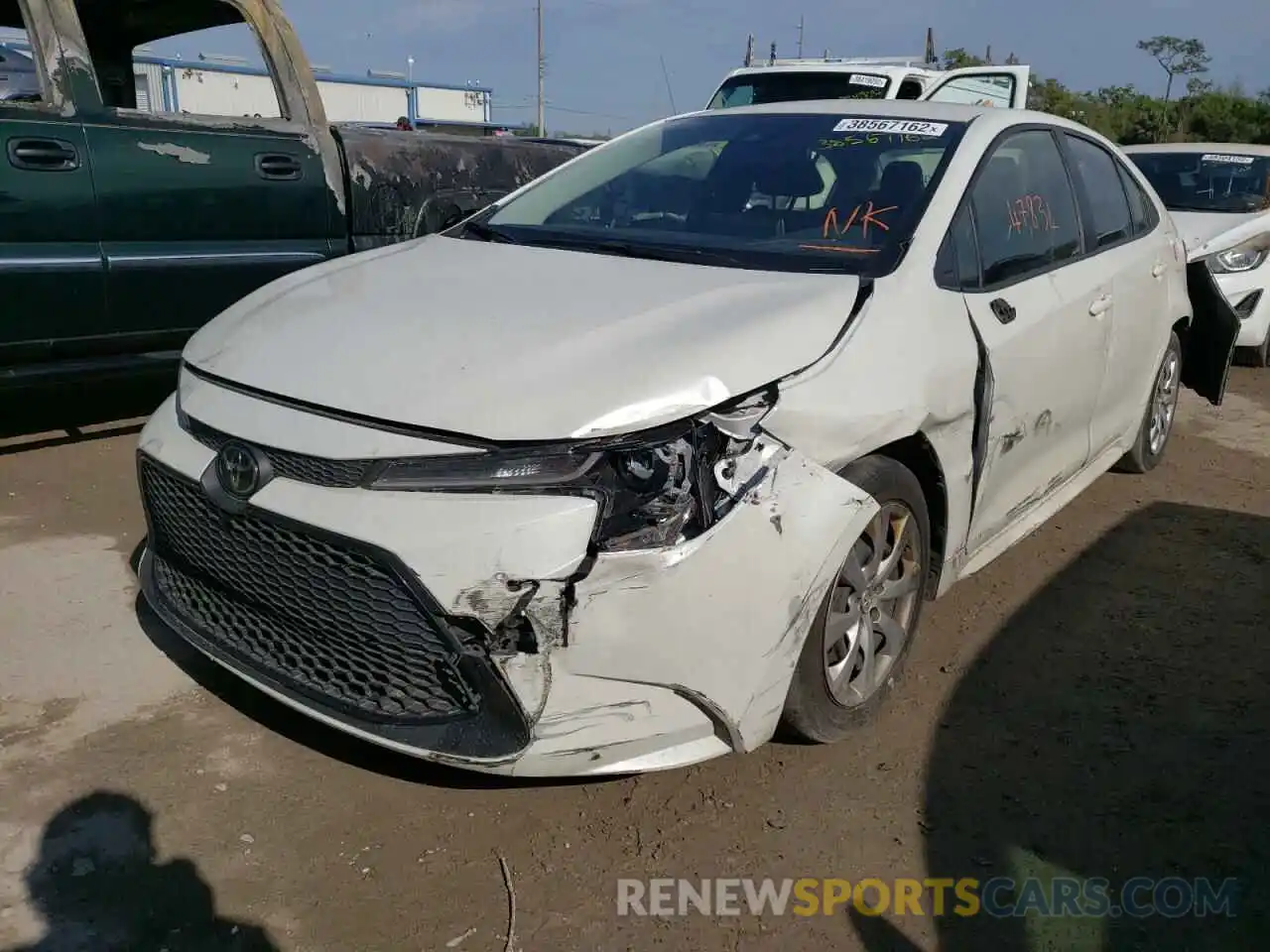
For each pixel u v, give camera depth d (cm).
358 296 292
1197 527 474
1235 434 632
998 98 1052
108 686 313
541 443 225
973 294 323
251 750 288
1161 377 509
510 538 221
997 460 337
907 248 310
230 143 487
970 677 340
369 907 236
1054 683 339
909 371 282
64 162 434
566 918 236
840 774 288
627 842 260
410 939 228
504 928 232
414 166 570
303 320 279
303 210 518
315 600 244
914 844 264
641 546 226
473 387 236
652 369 239
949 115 378
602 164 398
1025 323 340
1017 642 364
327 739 294
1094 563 431
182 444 270
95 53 538
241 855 250
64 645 334
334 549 235
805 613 248
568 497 223
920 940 235
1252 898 251
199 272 480
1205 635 374
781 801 277
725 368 244
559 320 262
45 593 365
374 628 236
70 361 454
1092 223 421
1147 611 391
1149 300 457
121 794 267
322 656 250
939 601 393
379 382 243
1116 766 298
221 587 269
